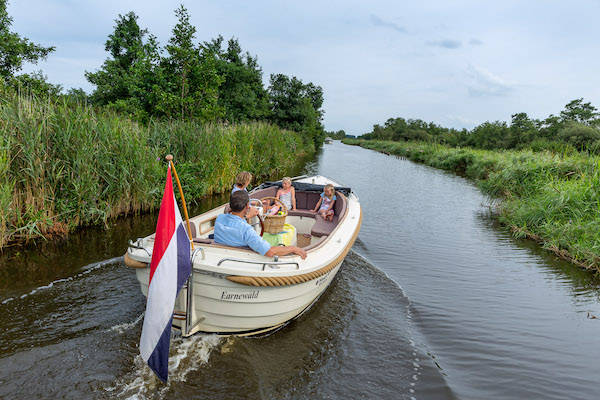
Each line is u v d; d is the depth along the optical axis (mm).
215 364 3188
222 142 11031
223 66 25453
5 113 5902
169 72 13078
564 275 5703
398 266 5934
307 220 6371
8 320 3752
